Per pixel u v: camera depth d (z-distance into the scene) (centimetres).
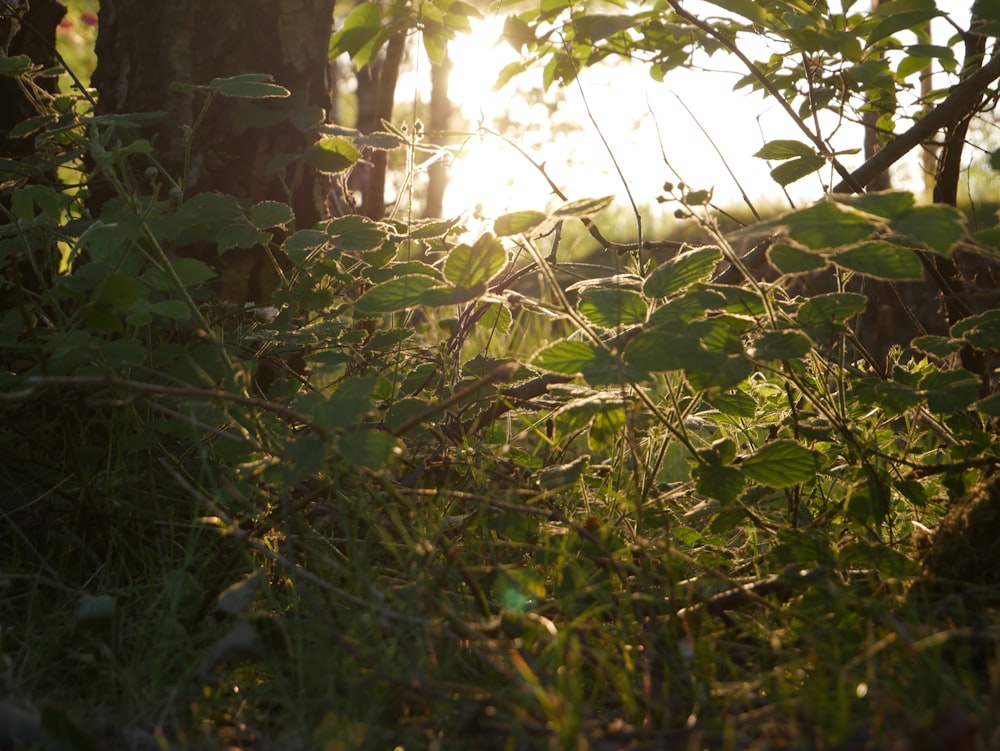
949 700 146
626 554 208
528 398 265
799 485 229
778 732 149
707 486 205
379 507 220
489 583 212
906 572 198
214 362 226
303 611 198
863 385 213
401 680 161
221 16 284
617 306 212
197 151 283
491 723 155
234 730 164
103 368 212
